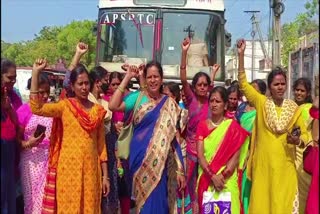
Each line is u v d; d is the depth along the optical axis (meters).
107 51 10.51
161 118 5.31
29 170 5.25
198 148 5.54
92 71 6.24
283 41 30.86
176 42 10.38
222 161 5.45
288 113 5.39
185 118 5.49
